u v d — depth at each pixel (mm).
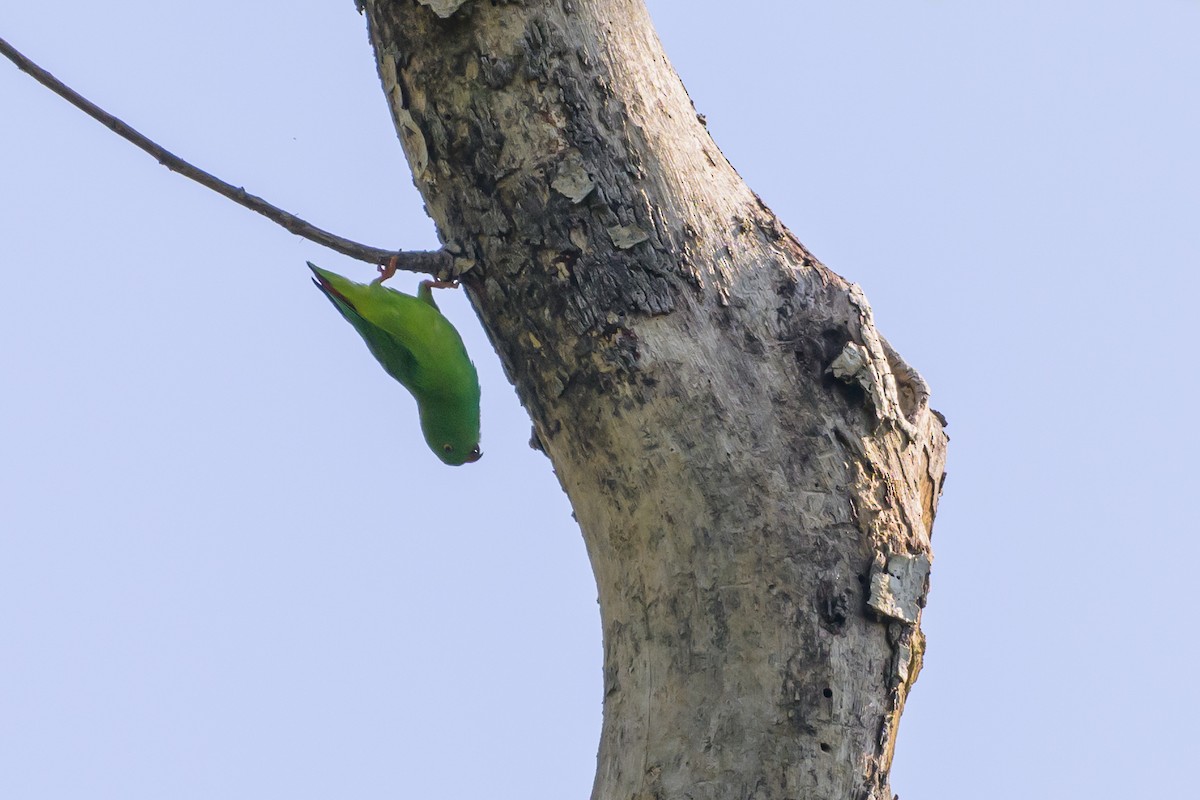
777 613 7879
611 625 8547
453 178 8469
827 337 8289
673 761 7848
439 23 8266
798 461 8062
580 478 8586
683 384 8055
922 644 8367
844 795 7781
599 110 8250
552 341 8305
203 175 8258
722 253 8297
